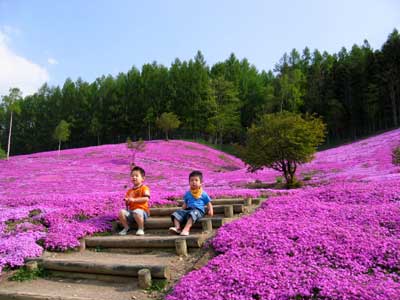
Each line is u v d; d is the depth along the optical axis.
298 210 8.57
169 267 6.33
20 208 11.32
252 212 9.30
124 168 41.50
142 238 7.55
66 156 49.59
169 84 80.69
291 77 82.88
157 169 41.91
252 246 6.53
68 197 13.02
